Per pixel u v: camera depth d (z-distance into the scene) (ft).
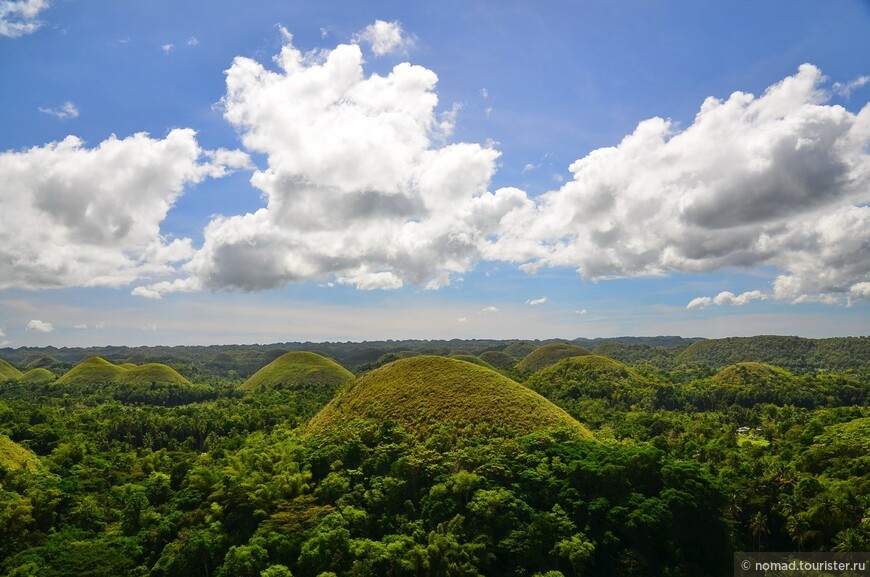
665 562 153.38
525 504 163.02
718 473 225.76
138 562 161.48
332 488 174.19
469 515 162.09
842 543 167.73
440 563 141.59
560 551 147.95
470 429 221.46
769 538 193.98
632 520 155.12
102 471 233.35
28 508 175.01
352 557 142.72
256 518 166.30
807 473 225.97
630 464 176.86
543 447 199.31
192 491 185.98
